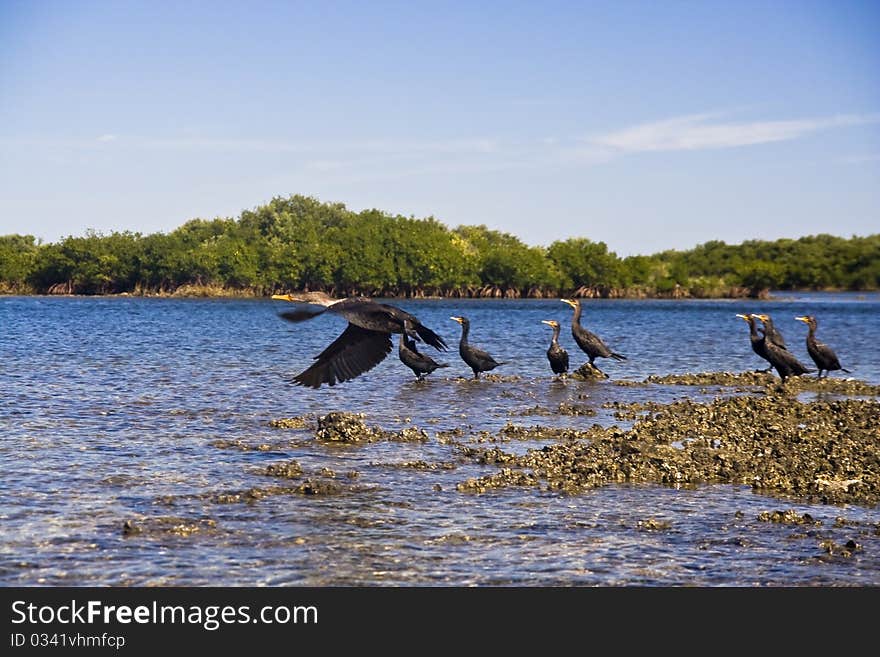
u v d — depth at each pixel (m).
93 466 18.81
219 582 12.94
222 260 149.00
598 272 161.75
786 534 15.30
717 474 18.89
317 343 51.94
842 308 125.00
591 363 36.47
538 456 20.02
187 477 18.11
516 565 13.73
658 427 23.39
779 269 161.12
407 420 24.98
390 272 147.12
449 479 18.36
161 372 35.41
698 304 142.25
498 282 157.88
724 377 35.97
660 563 13.91
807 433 22.88
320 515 15.81
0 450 20.11
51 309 99.75
